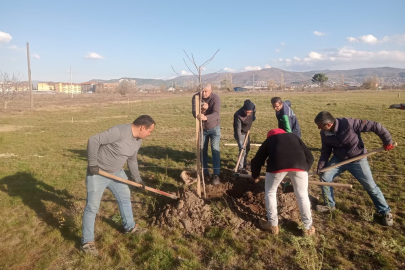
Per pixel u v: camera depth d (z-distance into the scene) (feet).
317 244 13.75
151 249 13.41
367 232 14.58
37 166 27.50
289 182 17.69
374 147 32.60
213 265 12.41
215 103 20.16
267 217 15.25
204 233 14.85
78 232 15.07
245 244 13.88
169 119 63.36
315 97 134.92
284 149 13.76
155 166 26.63
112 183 14.48
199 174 17.53
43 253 13.57
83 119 68.13
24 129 53.06
